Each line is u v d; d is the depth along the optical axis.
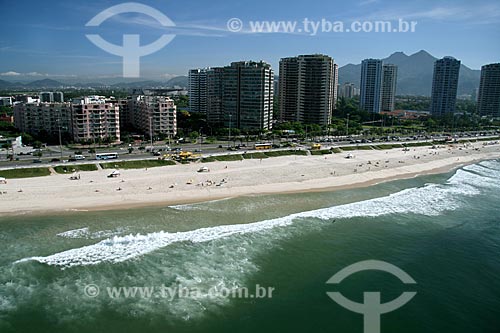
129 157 143.38
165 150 162.88
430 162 166.50
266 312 54.44
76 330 50.16
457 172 150.00
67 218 85.12
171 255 69.50
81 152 151.75
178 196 102.69
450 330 52.06
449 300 58.81
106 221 84.00
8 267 64.00
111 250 70.69
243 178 122.56
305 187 117.19
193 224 83.81
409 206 101.62
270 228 83.12
